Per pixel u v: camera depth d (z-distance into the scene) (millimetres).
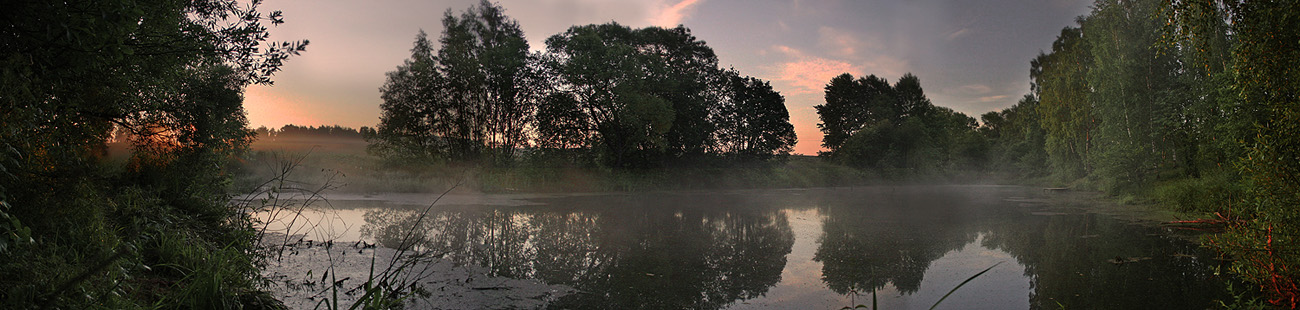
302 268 5824
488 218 12055
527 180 23828
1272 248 4375
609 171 26828
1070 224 11977
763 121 34312
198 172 7676
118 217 5348
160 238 5250
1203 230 10609
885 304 5191
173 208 6504
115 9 3301
